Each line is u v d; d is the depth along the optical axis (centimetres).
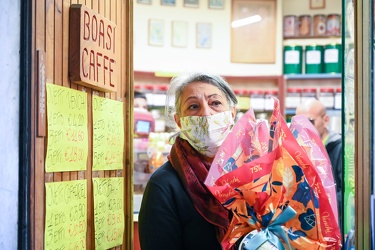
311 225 165
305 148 178
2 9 130
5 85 129
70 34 157
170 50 702
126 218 210
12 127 129
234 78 711
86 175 171
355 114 169
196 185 185
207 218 182
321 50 682
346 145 190
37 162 135
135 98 623
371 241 167
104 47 180
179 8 706
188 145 193
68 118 154
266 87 709
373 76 167
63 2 153
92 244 175
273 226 164
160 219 185
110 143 191
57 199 147
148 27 696
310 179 164
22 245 127
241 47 714
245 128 175
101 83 176
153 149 475
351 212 189
